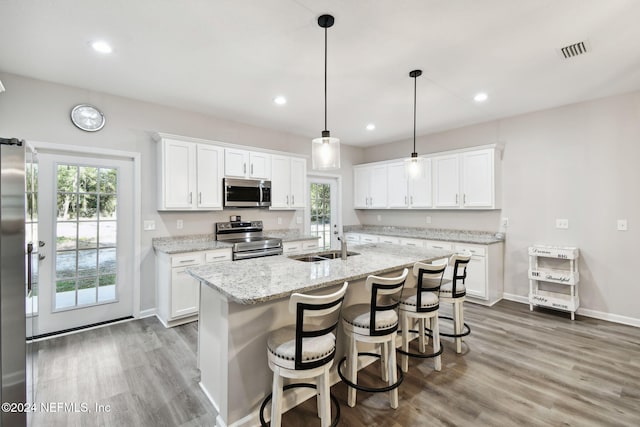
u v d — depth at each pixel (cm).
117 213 344
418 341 299
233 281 186
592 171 357
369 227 617
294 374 157
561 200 379
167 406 198
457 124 456
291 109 387
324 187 571
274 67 274
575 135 368
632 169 332
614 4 188
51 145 301
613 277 345
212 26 212
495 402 203
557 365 250
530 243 405
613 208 344
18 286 158
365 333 193
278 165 454
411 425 182
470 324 337
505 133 425
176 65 269
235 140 439
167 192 351
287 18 203
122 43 233
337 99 352
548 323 340
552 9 194
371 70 279
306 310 154
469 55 252
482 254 397
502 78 297
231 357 172
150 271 362
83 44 234
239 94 337
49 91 301
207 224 409
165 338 298
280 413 164
